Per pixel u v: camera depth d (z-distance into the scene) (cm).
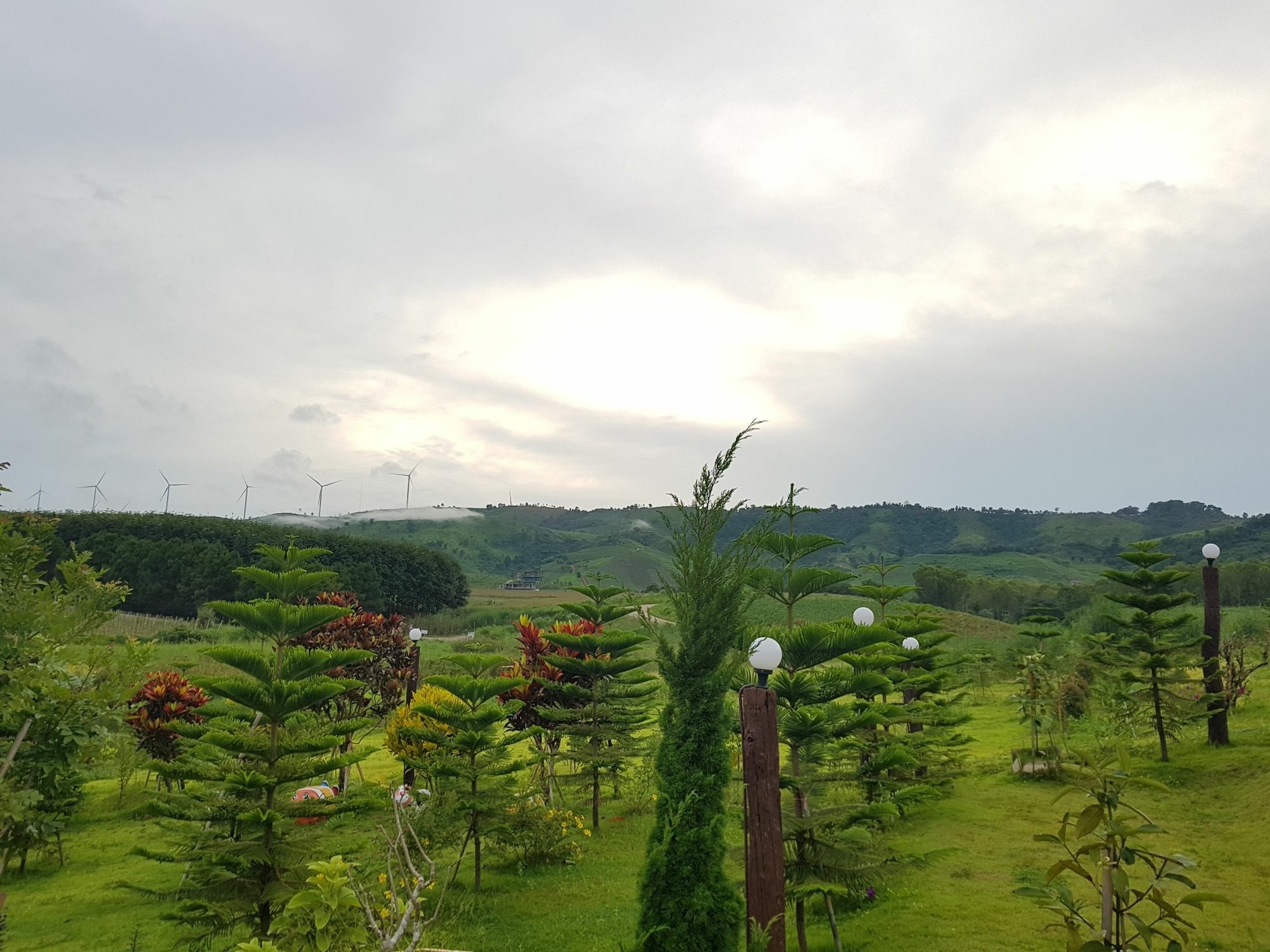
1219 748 1373
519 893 1022
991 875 885
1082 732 1727
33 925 940
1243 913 720
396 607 7181
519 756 1556
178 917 779
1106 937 466
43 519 936
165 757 1551
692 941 608
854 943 742
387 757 1875
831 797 1206
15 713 825
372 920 437
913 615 1545
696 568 686
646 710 1527
